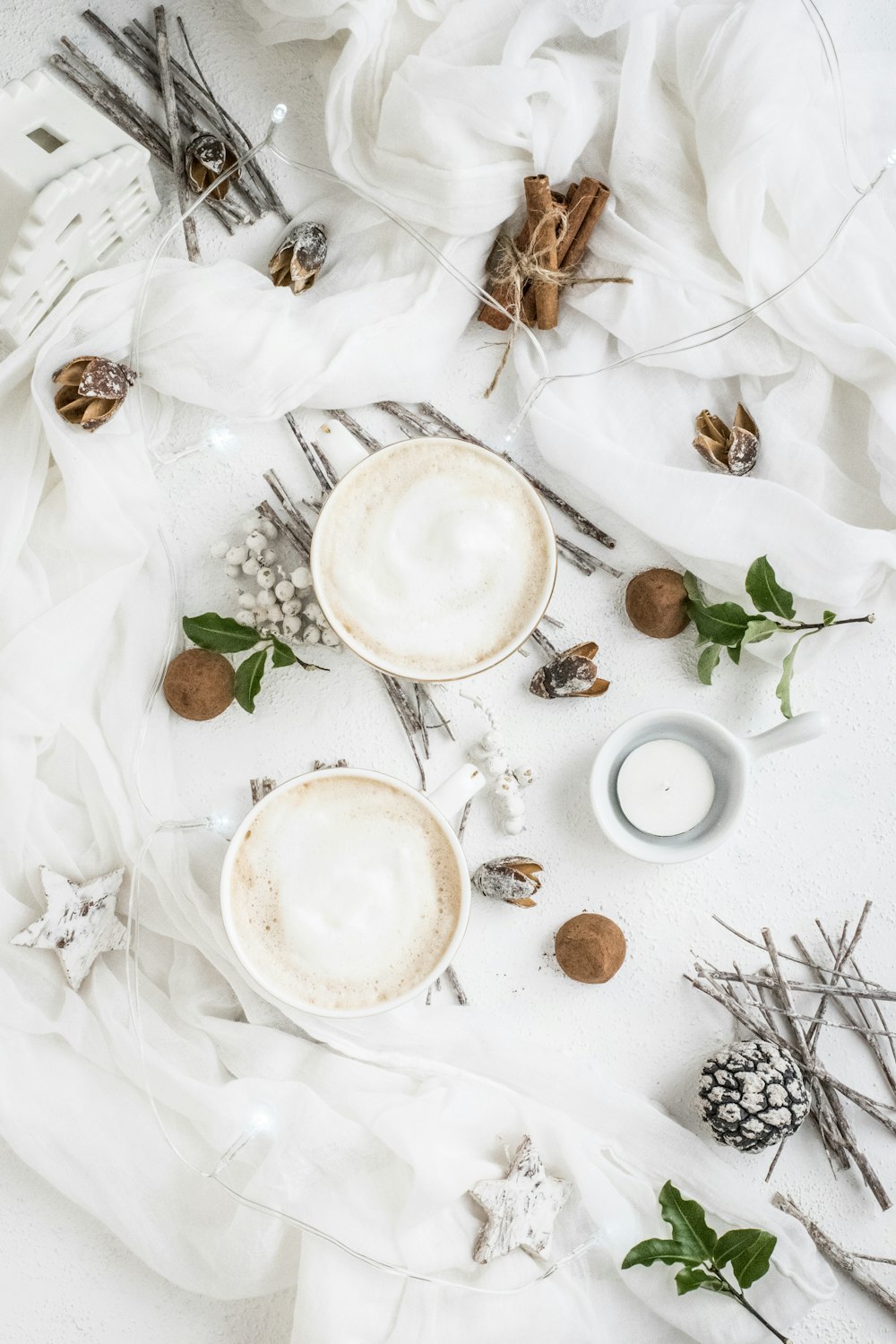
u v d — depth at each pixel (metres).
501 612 0.67
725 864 0.72
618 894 0.72
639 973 0.72
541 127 0.69
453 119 0.69
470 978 0.72
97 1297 0.71
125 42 0.72
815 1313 0.71
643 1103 0.70
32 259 0.66
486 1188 0.68
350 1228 0.68
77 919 0.69
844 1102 0.72
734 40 0.68
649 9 0.68
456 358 0.73
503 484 0.67
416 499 0.67
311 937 0.66
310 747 0.72
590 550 0.73
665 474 0.71
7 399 0.70
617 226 0.71
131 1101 0.70
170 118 0.71
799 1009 0.72
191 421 0.72
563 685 0.71
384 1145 0.69
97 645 0.71
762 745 0.69
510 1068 0.71
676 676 0.72
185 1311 0.71
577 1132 0.70
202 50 0.72
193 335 0.70
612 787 0.71
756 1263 0.67
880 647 0.72
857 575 0.70
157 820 0.71
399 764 0.72
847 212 0.70
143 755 0.71
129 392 0.71
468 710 0.72
